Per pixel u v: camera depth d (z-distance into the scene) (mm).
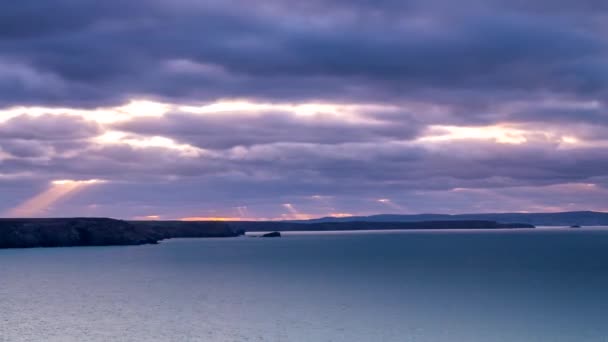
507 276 91062
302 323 53188
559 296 68375
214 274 98000
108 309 60812
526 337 48000
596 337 47844
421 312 58219
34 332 50000
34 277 94188
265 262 125812
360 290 75062
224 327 51688
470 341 46812
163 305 63250
